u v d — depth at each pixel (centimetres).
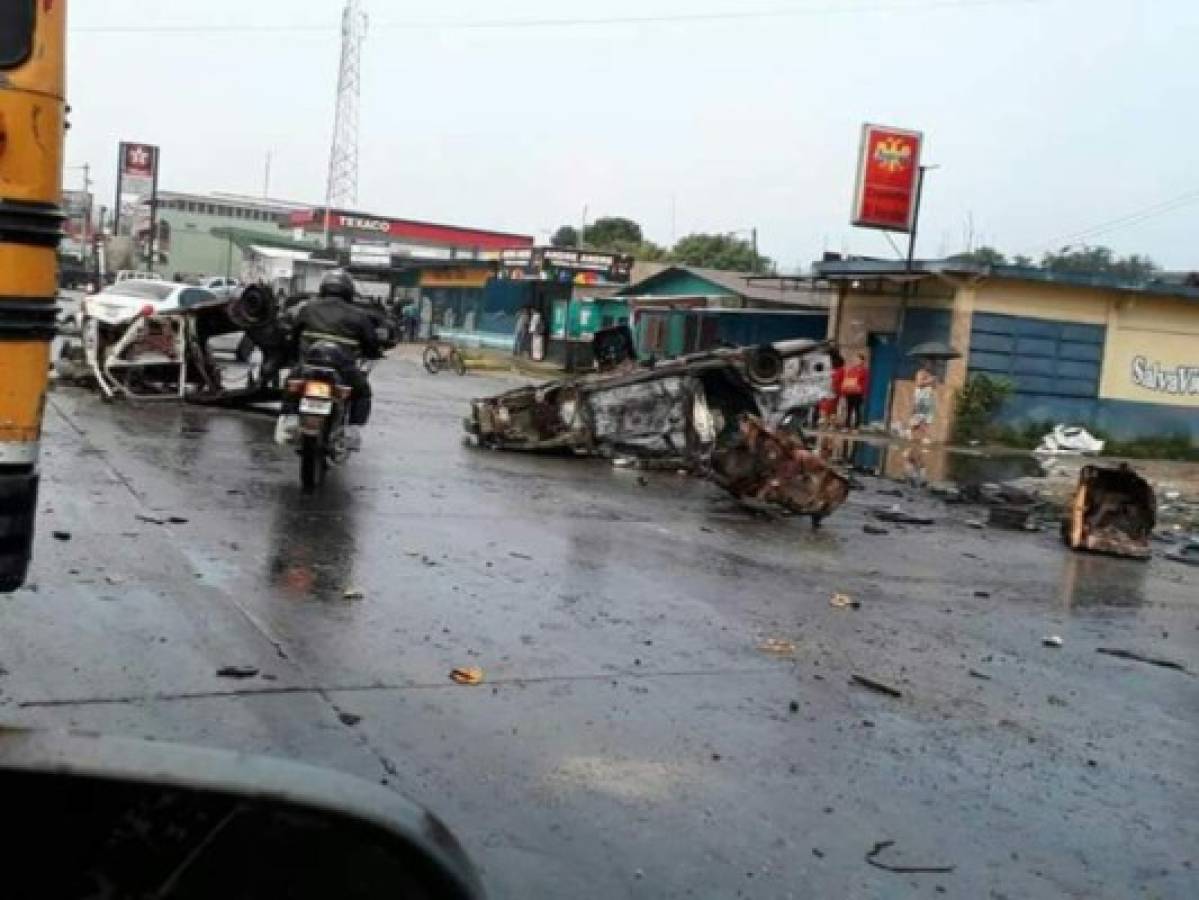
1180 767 506
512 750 445
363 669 519
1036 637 723
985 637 707
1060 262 4894
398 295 5725
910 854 393
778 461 1070
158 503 832
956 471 2002
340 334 1020
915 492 1507
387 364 3466
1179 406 2842
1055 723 548
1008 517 1230
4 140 349
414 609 626
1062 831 425
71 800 152
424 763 424
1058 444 2703
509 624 617
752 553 895
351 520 847
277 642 543
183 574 641
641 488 1192
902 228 2867
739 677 568
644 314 3806
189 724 434
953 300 2719
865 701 550
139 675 479
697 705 520
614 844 379
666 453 1347
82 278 6147
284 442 955
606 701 512
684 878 361
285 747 423
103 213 7925
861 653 634
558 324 4284
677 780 434
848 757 475
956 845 404
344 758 419
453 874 159
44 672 470
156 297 2356
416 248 7238
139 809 153
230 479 967
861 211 2830
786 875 369
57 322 390
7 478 361
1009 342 2731
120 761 155
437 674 524
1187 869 404
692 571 802
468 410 1970
